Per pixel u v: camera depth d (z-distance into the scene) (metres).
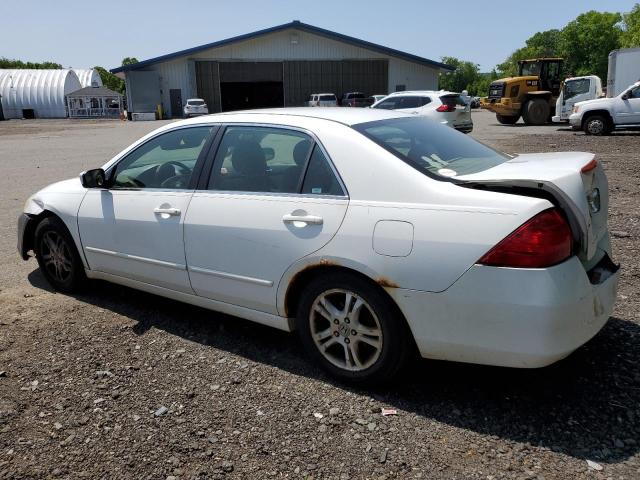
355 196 3.23
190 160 4.10
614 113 20.06
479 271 2.81
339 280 3.25
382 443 2.85
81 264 4.83
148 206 4.16
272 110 4.04
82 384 3.47
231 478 2.63
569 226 2.85
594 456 2.70
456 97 19.53
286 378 3.50
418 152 3.41
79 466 2.73
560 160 3.30
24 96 61.12
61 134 31.59
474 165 3.43
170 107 47.09
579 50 87.62
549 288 2.71
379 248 3.06
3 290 5.14
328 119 3.64
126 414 3.15
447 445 2.82
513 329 2.77
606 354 3.60
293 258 3.38
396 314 3.12
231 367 3.65
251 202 3.62
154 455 2.80
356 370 3.31
